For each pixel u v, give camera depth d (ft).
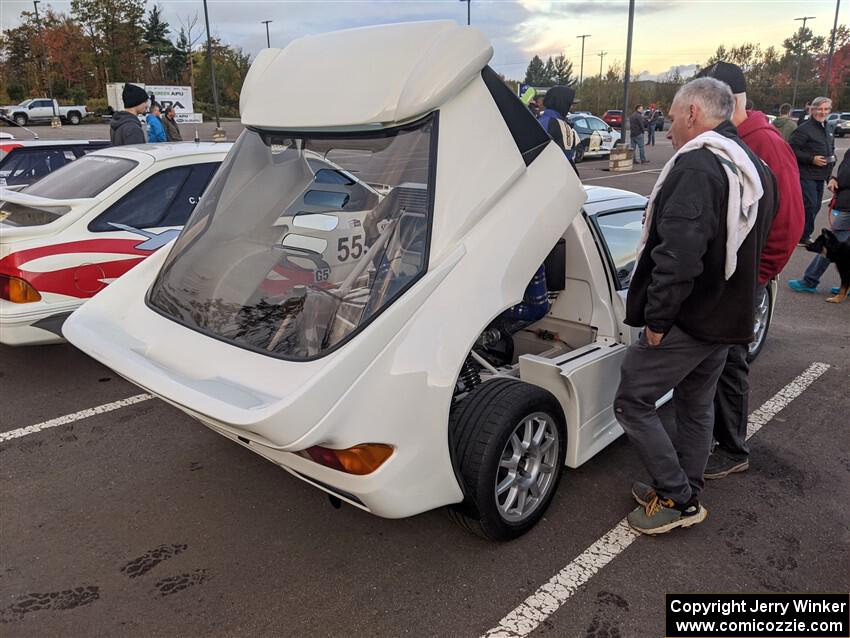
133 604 8.18
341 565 8.89
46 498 10.45
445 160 8.00
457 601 8.21
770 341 17.19
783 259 10.57
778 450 11.76
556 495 10.46
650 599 8.23
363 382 7.04
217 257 9.27
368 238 8.09
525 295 10.41
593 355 9.95
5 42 191.31
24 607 8.11
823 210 38.17
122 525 9.78
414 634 7.70
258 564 8.91
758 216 8.02
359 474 7.28
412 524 9.78
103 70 192.95
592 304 10.90
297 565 8.89
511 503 9.00
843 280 20.35
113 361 8.04
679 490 9.09
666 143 96.48
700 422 9.23
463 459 8.34
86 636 7.68
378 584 8.51
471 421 8.41
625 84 58.90
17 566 8.86
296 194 8.85
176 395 7.12
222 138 78.89
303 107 8.84
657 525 9.32
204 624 7.85
